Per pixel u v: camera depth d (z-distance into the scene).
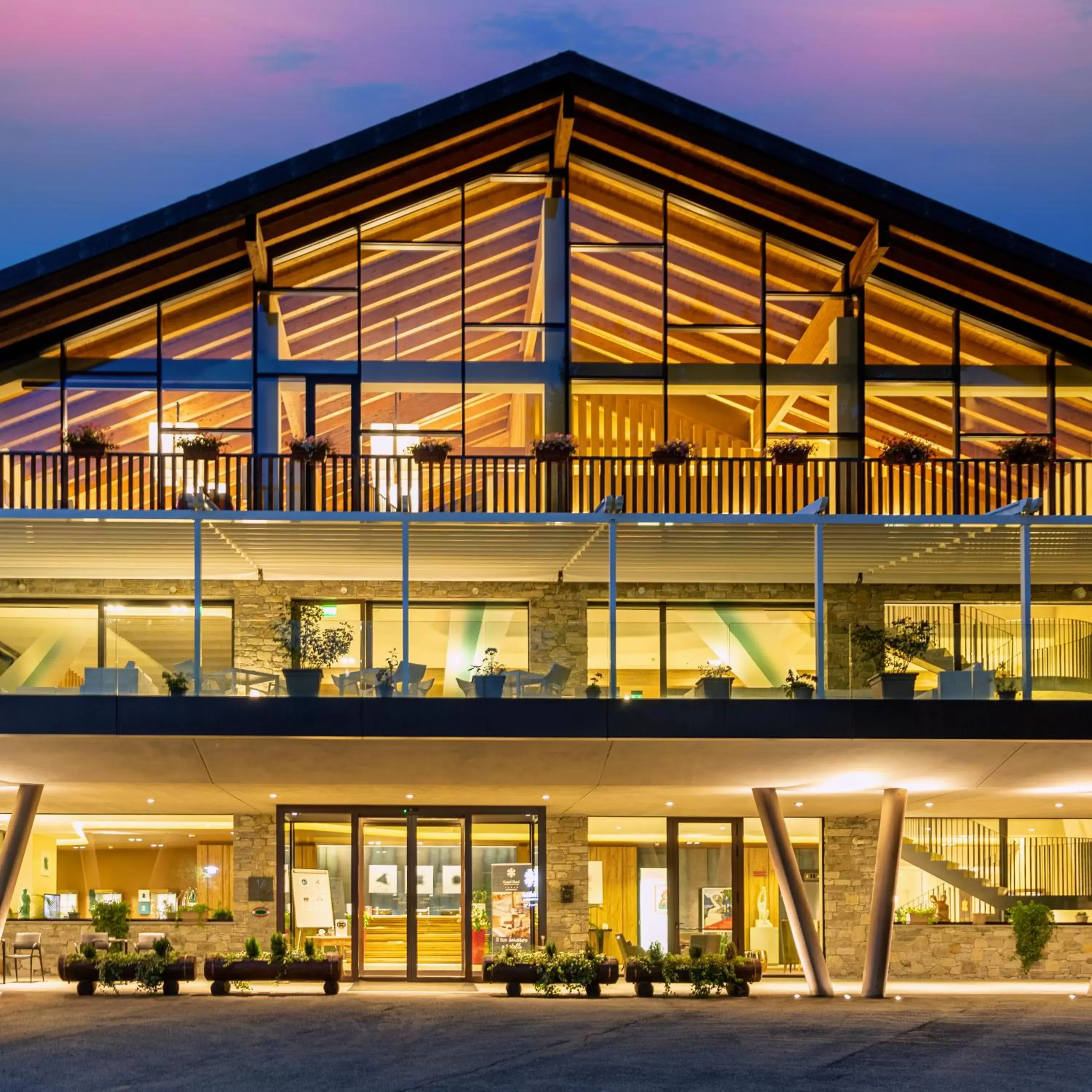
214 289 24.44
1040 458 24.00
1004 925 26.34
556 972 21.50
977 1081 13.41
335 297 24.59
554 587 25.50
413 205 24.75
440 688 20.23
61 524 21.30
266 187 22.64
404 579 20.81
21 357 23.94
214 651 22.95
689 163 24.45
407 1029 16.92
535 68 23.17
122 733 19.36
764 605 25.98
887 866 21.80
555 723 19.80
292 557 23.52
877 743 20.19
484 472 23.25
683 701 19.92
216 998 20.66
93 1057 14.61
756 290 24.94
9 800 23.33
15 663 20.06
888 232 23.55
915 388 24.91
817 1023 17.78
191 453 23.25
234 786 21.47
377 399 24.53
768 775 21.05
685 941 25.69
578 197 25.09
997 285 24.38
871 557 23.72
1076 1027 17.53
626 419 24.77
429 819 24.77
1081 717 20.03
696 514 21.44
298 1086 12.93
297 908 24.62
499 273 24.88
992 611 26.05
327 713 19.59
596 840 25.78
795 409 24.73
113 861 25.25
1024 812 26.17
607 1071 13.84
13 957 24.45
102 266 22.58
